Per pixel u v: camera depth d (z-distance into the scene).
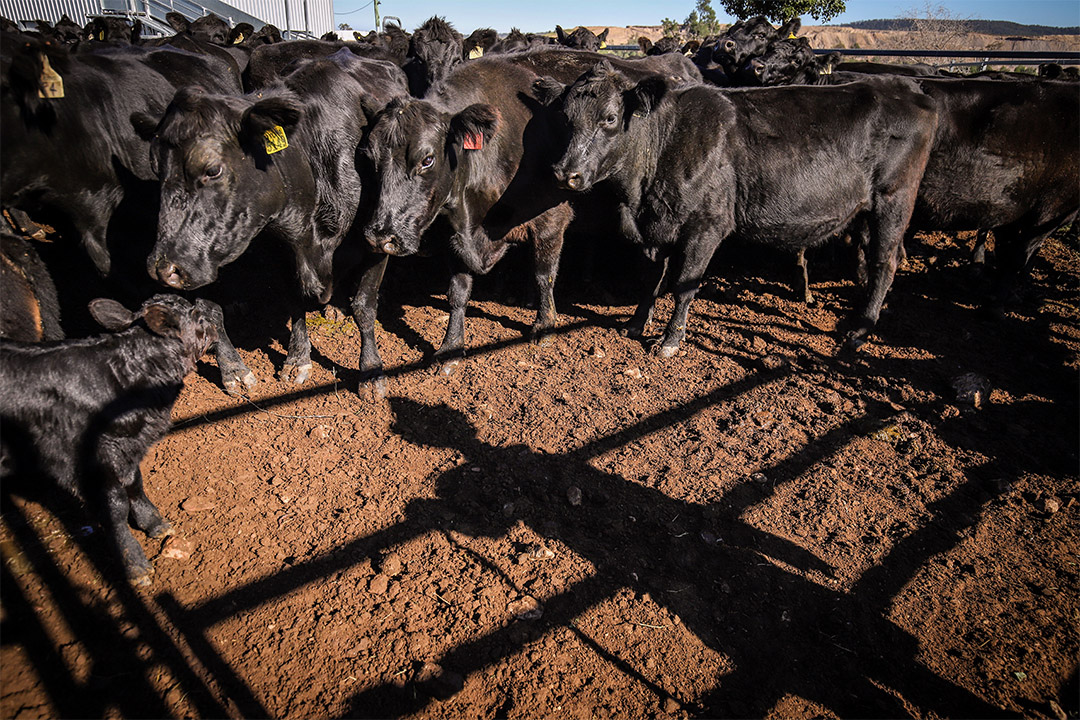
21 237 4.02
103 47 5.78
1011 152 5.76
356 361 5.62
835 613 3.36
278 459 4.30
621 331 6.37
